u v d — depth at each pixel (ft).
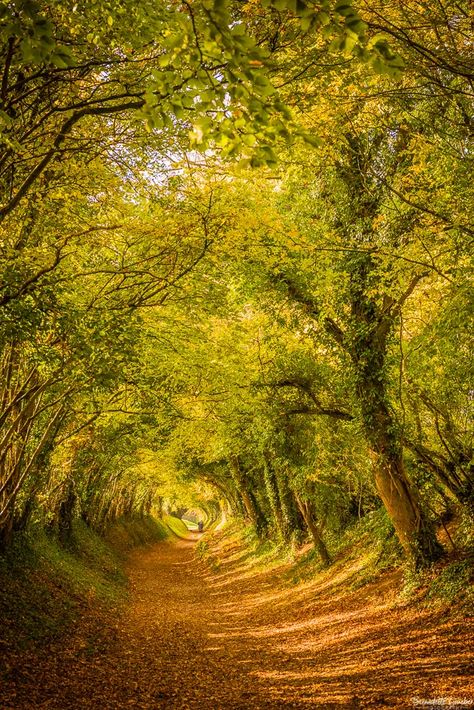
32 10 9.32
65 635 35.96
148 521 198.39
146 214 25.43
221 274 36.11
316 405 50.08
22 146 20.59
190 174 24.45
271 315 46.34
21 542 52.01
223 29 8.59
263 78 9.06
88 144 23.73
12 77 20.33
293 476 65.41
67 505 76.33
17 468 42.78
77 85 21.03
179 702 25.63
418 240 27.53
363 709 22.54
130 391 44.04
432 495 50.85
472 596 32.76
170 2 14.82
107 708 23.61
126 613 52.80
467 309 25.41
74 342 23.12
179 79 10.66
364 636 36.37
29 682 25.18
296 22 17.38
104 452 69.36
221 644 41.37
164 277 25.84
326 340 45.32
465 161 24.81
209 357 46.62
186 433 64.18
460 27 18.33
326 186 39.83
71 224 26.12
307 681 28.84
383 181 27.22
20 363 34.50
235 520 171.73
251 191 26.11
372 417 43.21
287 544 84.23
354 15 8.39
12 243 25.58
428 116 26.43
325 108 23.25
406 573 41.98
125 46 18.20
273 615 53.11
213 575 97.66
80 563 71.46
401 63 9.05
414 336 35.91
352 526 68.44
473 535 40.45
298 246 28.27
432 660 27.53
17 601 37.96
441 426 41.88
